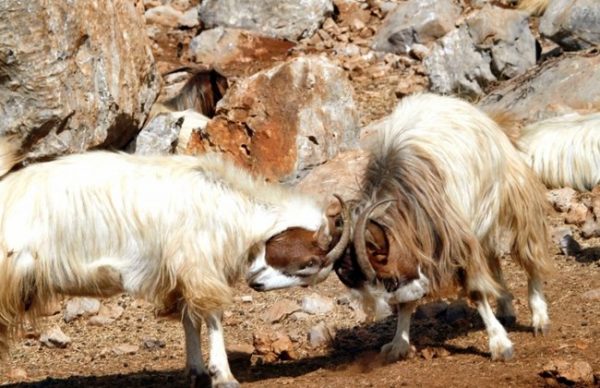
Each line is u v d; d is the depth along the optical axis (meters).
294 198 10.76
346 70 22.78
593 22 20.55
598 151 16.67
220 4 24.66
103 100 15.57
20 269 10.15
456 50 21.19
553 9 21.06
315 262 10.66
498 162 11.49
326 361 11.68
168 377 11.39
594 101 18.69
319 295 13.73
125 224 10.30
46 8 14.74
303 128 16.69
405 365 11.14
